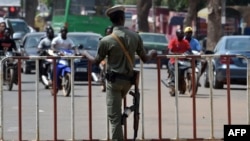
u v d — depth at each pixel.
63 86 41.59
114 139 22.11
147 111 33.84
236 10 117.69
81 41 54.22
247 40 47.75
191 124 29.45
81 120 30.75
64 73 41.44
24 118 31.36
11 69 44.91
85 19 79.12
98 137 26.02
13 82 45.06
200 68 41.47
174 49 41.56
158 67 24.22
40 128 28.34
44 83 46.03
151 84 51.66
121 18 22.25
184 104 36.81
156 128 28.38
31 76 59.44
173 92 41.66
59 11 81.19
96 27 79.19
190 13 104.06
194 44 42.81
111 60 22.09
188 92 41.88
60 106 35.94
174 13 133.88
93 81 52.22
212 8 82.94
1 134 24.11
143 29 115.88
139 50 22.58
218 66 46.84
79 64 50.59
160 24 135.12
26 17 130.62
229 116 24.66
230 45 47.41
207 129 28.02
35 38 59.19
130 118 30.95
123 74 22.02
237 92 45.00
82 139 24.86
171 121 30.41
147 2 115.69
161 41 79.44
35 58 24.05
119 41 22.00
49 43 45.19
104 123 29.80
